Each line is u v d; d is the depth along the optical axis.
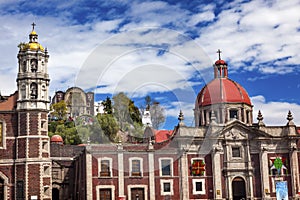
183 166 63.38
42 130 59.12
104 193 58.06
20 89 59.50
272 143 68.44
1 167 57.47
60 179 68.38
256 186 66.94
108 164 56.44
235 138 67.12
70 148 70.75
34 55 60.34
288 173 67.88
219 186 65.19
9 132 58.72
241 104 70.12
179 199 62.59
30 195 56.62
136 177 58.66
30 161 57.34
